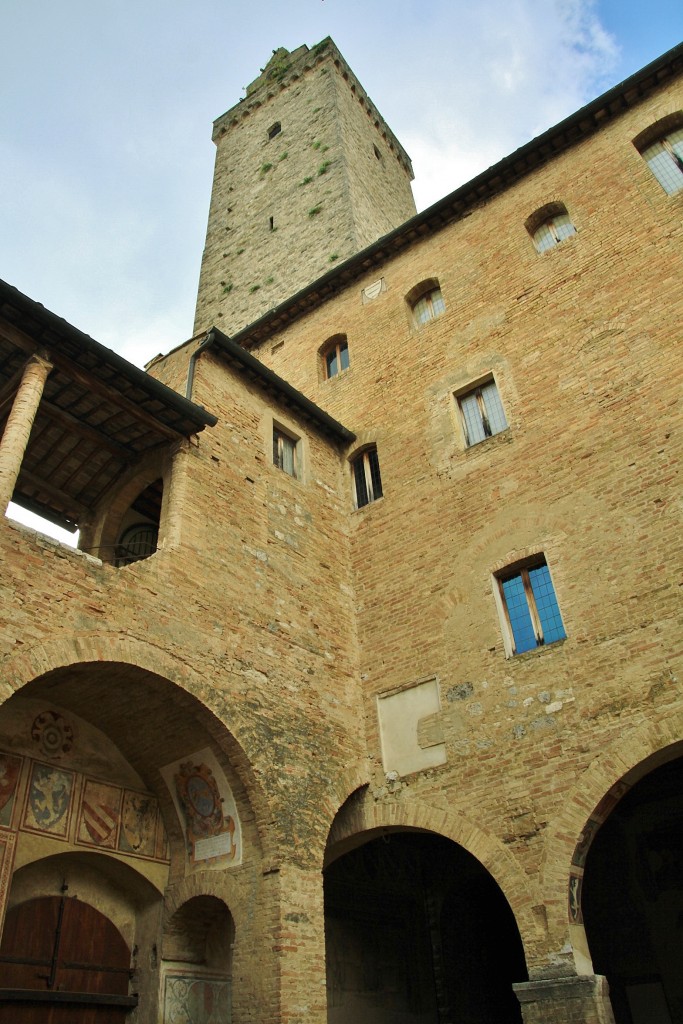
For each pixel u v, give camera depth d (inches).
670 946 595.8
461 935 696.4
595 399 588.4
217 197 1403.8
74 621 422.6
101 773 503.2
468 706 536.1
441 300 776.9
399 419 716.0
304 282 1083.9
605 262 648.4
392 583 629.9
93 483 627.5
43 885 469.1
